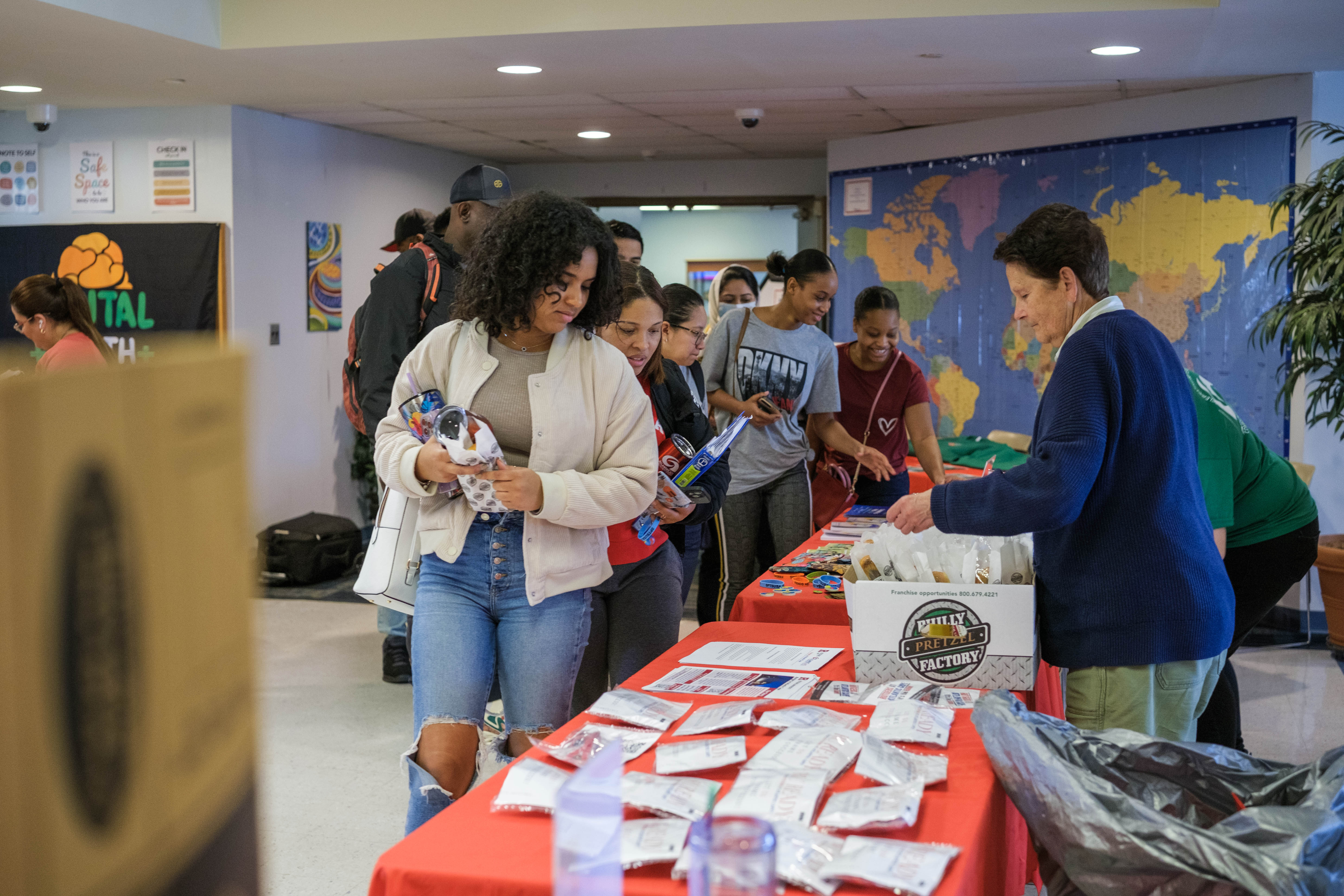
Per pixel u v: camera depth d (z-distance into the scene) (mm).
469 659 1882
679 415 2689
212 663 260
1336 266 4656
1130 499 1875
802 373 3877
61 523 220
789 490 3857
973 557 1943
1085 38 4707
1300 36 4613
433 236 3082
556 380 1945
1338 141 5117
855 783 1393
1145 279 6223
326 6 4766
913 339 7664
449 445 1804
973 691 1812
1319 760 1513
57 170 6664
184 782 252
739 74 5504
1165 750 1545
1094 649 1896
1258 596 2854
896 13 4352
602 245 1910
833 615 2551
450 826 1273
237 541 269
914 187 7531
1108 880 1326
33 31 4543
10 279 6746
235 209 6457
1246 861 1248
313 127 7156
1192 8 4191
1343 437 5035
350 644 5016
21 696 215
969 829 1268
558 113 6789
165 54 4992
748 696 1810
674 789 1308
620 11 4516
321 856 2906
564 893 817
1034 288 2021
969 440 6898
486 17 4629
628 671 2443
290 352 7004
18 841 216
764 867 758
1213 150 5852
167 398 246
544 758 1491
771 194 9312
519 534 1919
